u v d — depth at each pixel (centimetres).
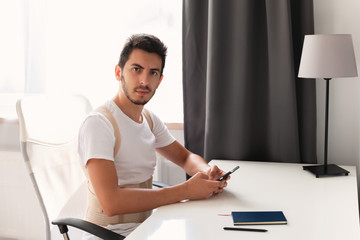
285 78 193
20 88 255
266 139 205
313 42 169
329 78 174
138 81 148
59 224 136
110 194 133
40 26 244
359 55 198
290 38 192
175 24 229
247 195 144
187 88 218
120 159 151
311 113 199
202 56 214
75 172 171
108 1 236
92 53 241
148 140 163
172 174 239
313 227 116
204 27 212
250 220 118
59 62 245
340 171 173
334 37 166
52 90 248
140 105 156
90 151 139
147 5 231
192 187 138
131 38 151
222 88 204
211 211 129
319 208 131
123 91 152
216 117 205
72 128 172
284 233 112
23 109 156
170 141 183
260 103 204
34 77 247
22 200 262
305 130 201
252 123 206
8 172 261
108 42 239
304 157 203
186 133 221
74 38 242
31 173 154
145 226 116
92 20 239
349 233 111
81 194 172
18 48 253
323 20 202
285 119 196
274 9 191
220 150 207
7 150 259
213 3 198
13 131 257
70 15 241
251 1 197
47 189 158
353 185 157
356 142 204
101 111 149
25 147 154
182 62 217
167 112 235
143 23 233
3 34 253
